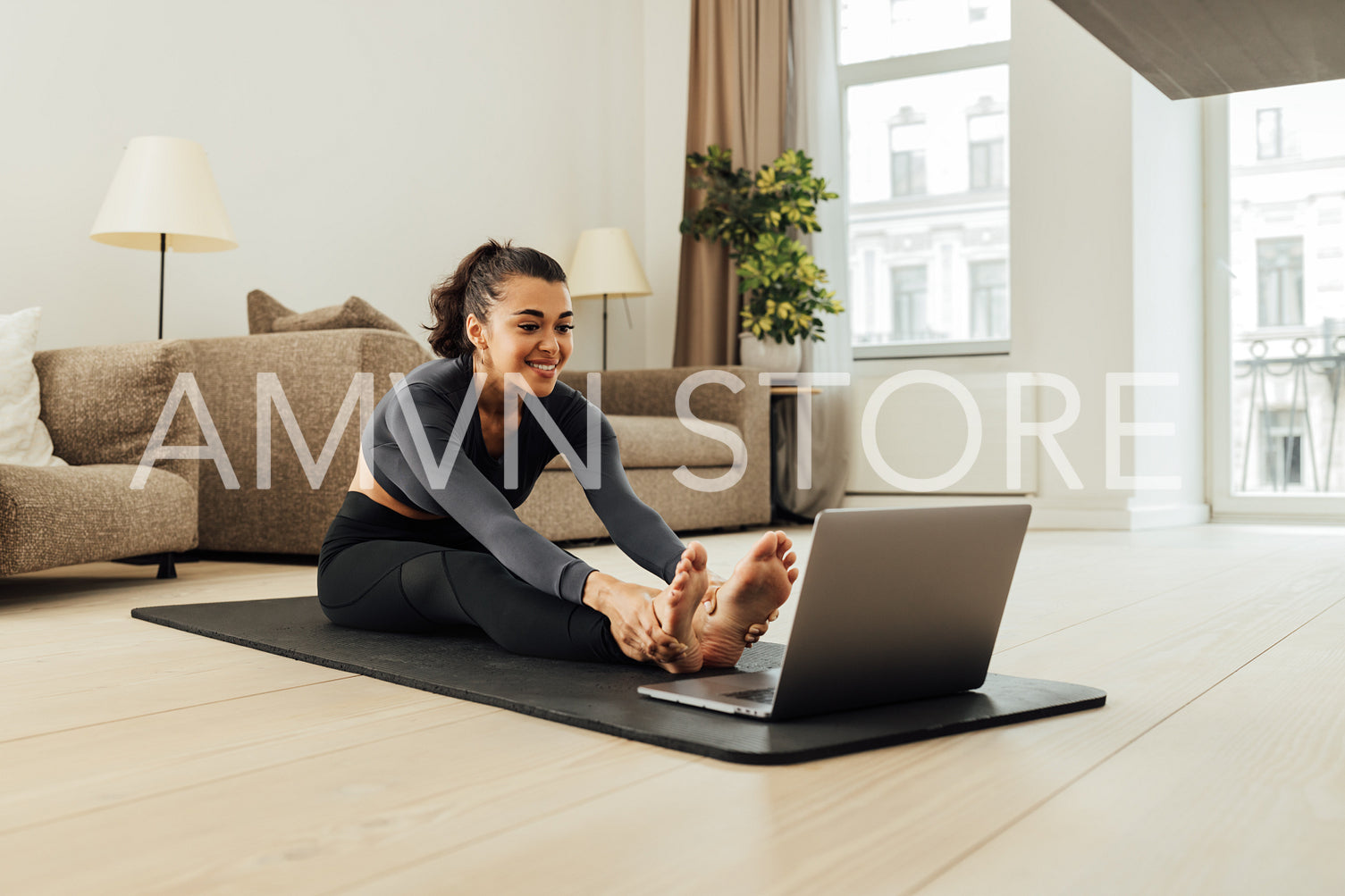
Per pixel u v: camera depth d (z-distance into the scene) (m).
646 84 5.50
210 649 1.48
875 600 0.97
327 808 0.75
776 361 4.70
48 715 1.07
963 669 1.08
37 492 2.02
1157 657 1.38
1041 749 0.91
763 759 0.85
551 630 1.26
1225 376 4.85
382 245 4.03
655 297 5.44
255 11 3.55
